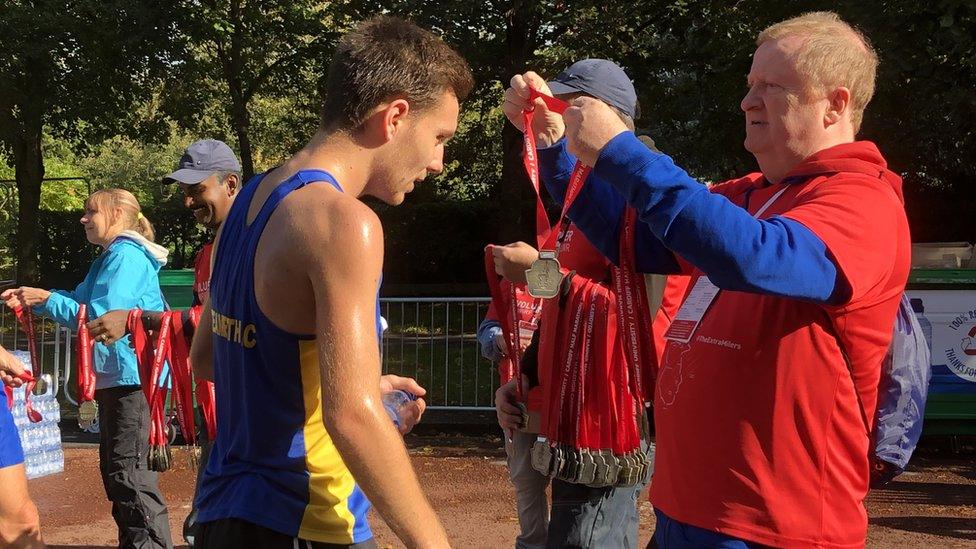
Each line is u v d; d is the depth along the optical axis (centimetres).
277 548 197
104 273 480
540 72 1670
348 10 1873
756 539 206
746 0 1416
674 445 221
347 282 182
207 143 467
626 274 265
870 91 223
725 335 212
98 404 495
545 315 323
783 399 205
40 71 1823
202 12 1830
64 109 1939
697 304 226
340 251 182
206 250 467
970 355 761
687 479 216
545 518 394
